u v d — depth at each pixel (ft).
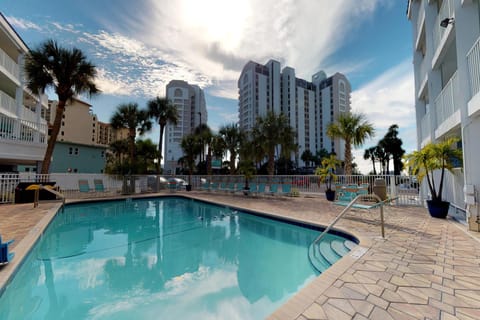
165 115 63.41
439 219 20.71
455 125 19.86
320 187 40.27
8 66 44.62
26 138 40.83
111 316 9.85
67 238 21.34
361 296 7.79
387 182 31.81
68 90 39.19
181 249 18.43
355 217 22.36
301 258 16.10
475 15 18.20
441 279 9.02
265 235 21.91
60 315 9.91
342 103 251.80
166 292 11.78
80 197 41.63
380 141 121.29
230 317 9.70
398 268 10.09
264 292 11.81
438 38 25.58
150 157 92.68
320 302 7.43
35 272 14.16
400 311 6.95
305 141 251.80
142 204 41.11
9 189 32.48
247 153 66.69
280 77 238.07
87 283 12.80
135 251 17.99
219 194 49.42
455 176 21.84
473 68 17.06
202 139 77.87
